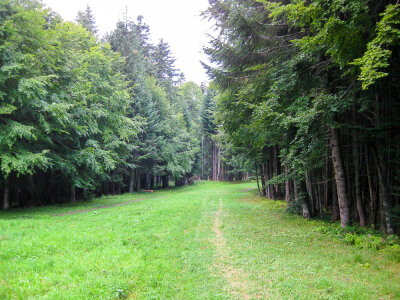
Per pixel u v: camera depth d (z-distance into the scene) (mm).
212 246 8219
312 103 9180
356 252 7148
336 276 5539
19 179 19984
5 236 8398
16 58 13547
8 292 4617
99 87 22703
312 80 9281
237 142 14391
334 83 10148
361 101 8742
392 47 6707
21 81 13055
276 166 20281
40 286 4961
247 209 17141
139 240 8633
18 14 14375
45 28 20562
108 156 21391
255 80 10969
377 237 8047
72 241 8062
